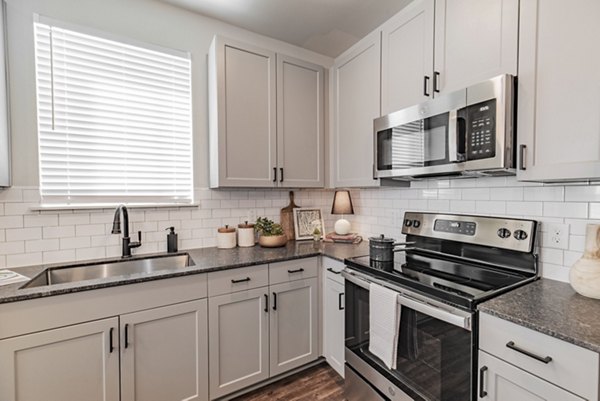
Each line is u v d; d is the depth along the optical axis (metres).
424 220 1.98
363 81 2.17
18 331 1.22
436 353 1.25
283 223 2.57
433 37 1.65
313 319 2.08
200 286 1.65
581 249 1.32
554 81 1.16
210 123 2.18
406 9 1.89
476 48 1.44
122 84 1.96
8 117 1.61
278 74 2.25
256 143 2.15
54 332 1.29
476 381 1.12
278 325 1.94
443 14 1.59
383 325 1.45
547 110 1.18
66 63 1.79
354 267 1.74
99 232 1.87
